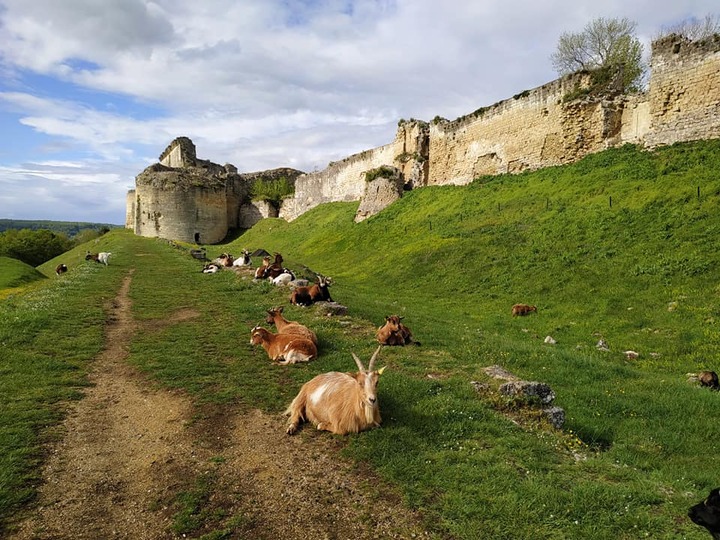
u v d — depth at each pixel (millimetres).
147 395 7707
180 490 5027
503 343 11727
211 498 4895
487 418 6742
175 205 59156
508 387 7500
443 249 24719
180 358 9531
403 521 4562
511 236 23234
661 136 24297
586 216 21531
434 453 5738
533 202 26000
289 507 4770
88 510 4680
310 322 12359
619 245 18312
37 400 7203
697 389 9148
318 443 6102
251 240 55406
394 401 7164
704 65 22578
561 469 5633
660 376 10195
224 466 5523
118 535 4328
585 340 13352
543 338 14039
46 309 13672
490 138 35094
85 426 6531
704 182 19094
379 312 14719
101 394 7746
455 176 38188
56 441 6031
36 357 9266
